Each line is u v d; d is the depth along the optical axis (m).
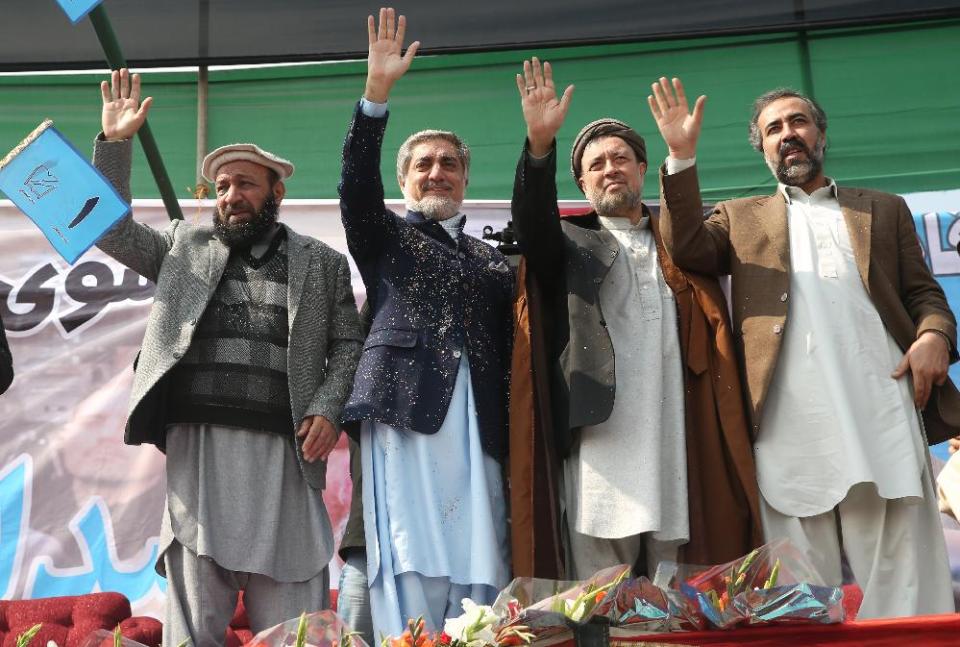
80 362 4.64
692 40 5.08
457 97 5.12
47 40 4.89
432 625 3.16
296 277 3.60
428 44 5.00
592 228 3.76
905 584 3.29
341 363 3.55
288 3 4.90
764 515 3.38
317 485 3.46
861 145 4.97
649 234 3.73
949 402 3.45
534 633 2.45
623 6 4.94
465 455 3.36
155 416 3.41
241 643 3.72
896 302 3.53
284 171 3.78
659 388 3.43
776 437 3.41
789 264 3.58
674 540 3.33
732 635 2.49
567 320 3.52
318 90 5.14
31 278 4.76
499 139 5.08
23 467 4.46
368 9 4.92
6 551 4.33
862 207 3.66
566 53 5.11
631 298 3.56
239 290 3.56
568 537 3.40
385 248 3.59
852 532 3.35
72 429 4.54
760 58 5.07
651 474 3.31
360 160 3.49
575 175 3.88
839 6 4.93
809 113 3.79
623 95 5.09
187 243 3.66
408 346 3.41
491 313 3.60
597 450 3.37
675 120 3.59
